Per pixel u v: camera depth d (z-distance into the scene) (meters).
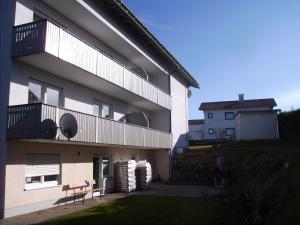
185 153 30.44
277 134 36.91
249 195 8.38
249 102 59.19
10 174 12.62
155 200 16.84
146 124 23.94
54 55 13.01
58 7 16.16
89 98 19.16
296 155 18.50
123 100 23.86
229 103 59.62
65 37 13.90
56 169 15.55
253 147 29.94
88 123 15.82
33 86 14.53
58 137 13.19
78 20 17.88
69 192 16.19
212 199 12.19
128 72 20.52
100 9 17.92
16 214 12.76
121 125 19.56
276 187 11.41
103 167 20.31
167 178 28.47
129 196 18.61
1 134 12.72
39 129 12.28
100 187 19.61
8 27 13.27
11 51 13.02
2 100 12.91
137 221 11.58
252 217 7.79
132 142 20.98
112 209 14.15
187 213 12.91
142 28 21.75
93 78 17.02
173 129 30.28
